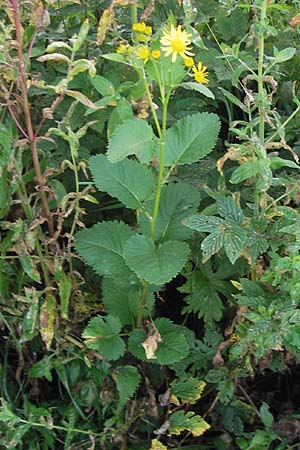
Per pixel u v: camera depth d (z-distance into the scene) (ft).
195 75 2.48
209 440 3.10
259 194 2.80
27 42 2.74
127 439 2.99
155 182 2.74
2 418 2.71
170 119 3.09
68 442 2.85
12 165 2.66
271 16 3.63
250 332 2.63
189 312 3.08
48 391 3.16
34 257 2.75
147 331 2.92
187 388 2.93
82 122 3.04
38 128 2.68
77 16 3.35
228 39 3.55
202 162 3.10
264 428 3.05
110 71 3.02
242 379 3.12
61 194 2.80
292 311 2.62
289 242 2.66
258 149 2.63
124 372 2.87
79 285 3.02
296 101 2.75
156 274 2.56
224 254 2.93
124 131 2.47
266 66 2.77
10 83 2.84
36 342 3.07
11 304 2.92
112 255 2.80
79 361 2.96
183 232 2.78
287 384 3.26
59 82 2.73
